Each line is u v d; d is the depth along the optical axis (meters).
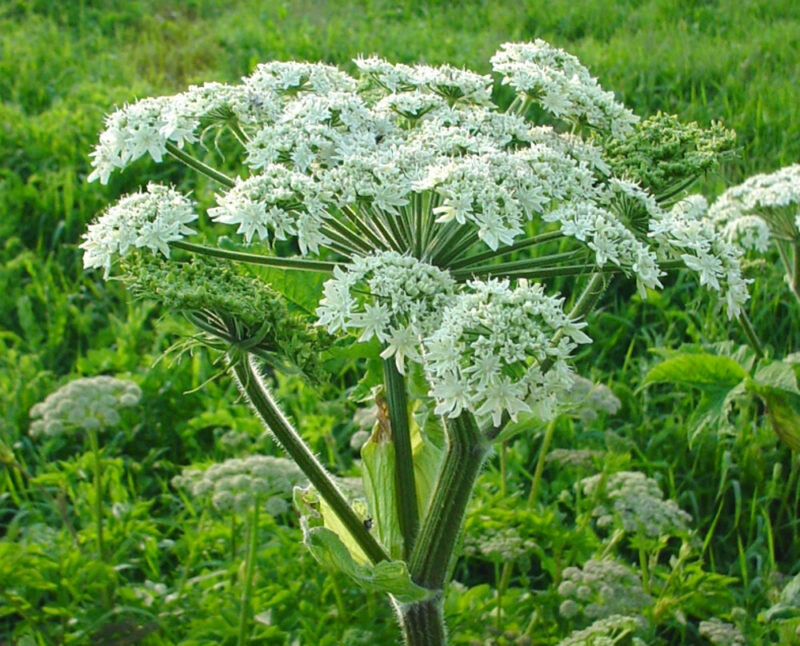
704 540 1.35
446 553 0.99
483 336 0.89
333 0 3.51
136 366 1.58
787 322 1.58
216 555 1.34
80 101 2.57
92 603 1.23
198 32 3.26
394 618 1.17
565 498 1.33
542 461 1.28
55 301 1.76
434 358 0.89
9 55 2.88
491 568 1.36
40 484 1.30
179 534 1.39
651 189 1.06
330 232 0.99
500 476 1.33
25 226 2.01
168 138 1.01
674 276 1.74
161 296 0.92
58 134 2.30
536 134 1.05
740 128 2.12
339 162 0.99
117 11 3.54
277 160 0.99
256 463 1.20
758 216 1.30
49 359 1.65
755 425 1.40
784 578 1.19
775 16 3.04
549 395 0.90
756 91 2.29
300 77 1.06
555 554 1.20
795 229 1.28
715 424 1.24
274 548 1.26
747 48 2.59
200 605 1.21
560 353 0.89
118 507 1.31
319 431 1.39
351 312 0.96
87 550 1.28
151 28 3.30
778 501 1.36
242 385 0.97
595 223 0.96
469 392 0.89
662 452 1.43
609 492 1.20
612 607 1.11
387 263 0.93
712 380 1.18
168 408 1.51
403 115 1.05
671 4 3.15
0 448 1.27
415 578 0.99
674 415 1.47
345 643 1.16
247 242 0.94
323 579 1.24
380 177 0.95
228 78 2.79
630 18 3.09
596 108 1.09
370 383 1.06
